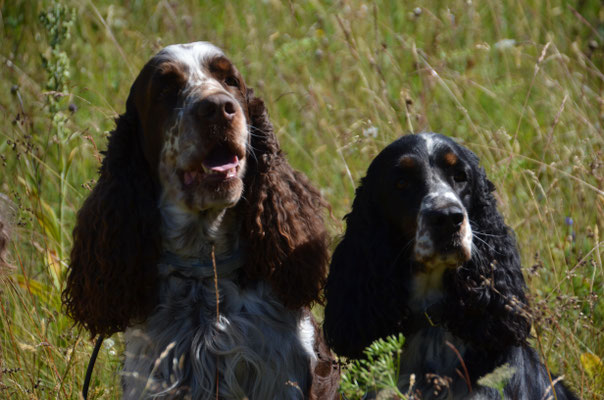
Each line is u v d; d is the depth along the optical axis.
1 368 7.23
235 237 6.73
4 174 10.68
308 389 6.66
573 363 7.43
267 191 6.78
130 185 6.66
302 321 6.93
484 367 6.41
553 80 11.40
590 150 10.03
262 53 13.23
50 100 9.88
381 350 5.69
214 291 6.60
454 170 6.41
